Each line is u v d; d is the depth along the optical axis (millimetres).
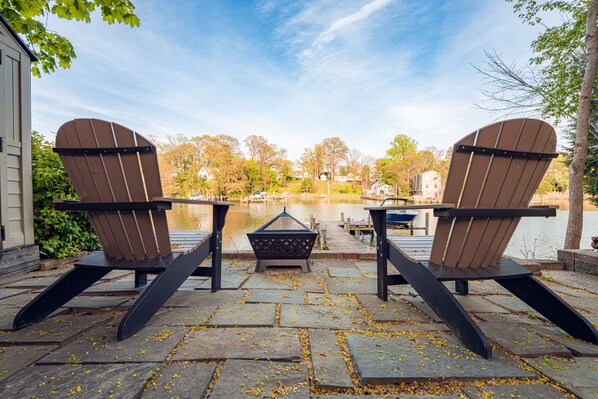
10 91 2895
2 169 2783
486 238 1613
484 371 1163
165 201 1567
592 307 2125
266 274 2998
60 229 3367
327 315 1805
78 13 3832
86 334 1475
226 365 1188
